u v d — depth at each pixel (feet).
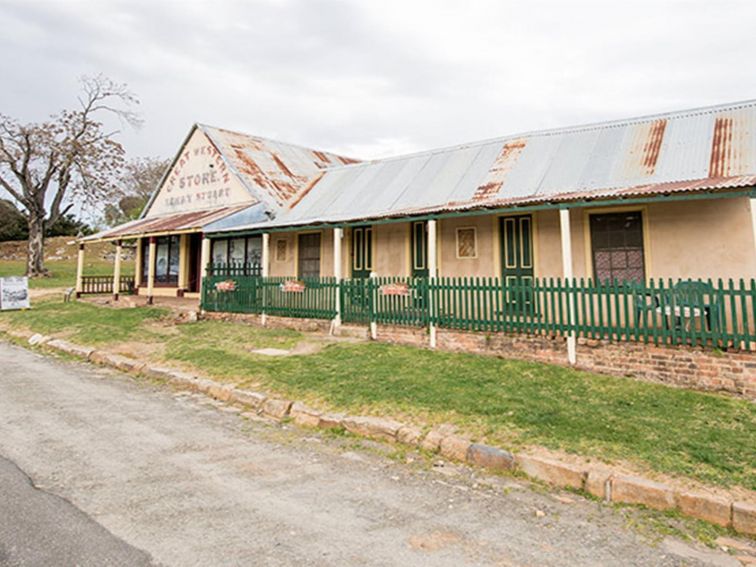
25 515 12.94
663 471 15.37
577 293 28.35
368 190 50.67
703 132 35.60
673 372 24.91
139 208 190.49
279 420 22.53
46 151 111.04
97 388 27.84
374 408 22.13
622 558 11.63
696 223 32.01
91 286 86.43
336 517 13.39
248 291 48.32
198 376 29.25
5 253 168.04
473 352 31.91
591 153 39.04
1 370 32.09
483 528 12.97
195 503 14.01
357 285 39.50
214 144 69.10
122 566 10.67
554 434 18.37
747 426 19.04
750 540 12.69
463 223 42.11
